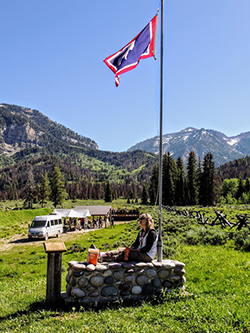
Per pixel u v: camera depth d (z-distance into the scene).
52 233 34.16
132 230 33.50
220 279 8.06
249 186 109.56
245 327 4.89
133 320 5.29
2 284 10.95
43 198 111.19
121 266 6.34
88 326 5.01
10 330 5.08
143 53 9.62
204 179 72.12
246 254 11.23
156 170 87.19
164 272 6.61
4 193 192.12
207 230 16.62
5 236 35.81
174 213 39.50
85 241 27.44
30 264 16.92
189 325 5.00
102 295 6.19
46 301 6.22
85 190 189.38
